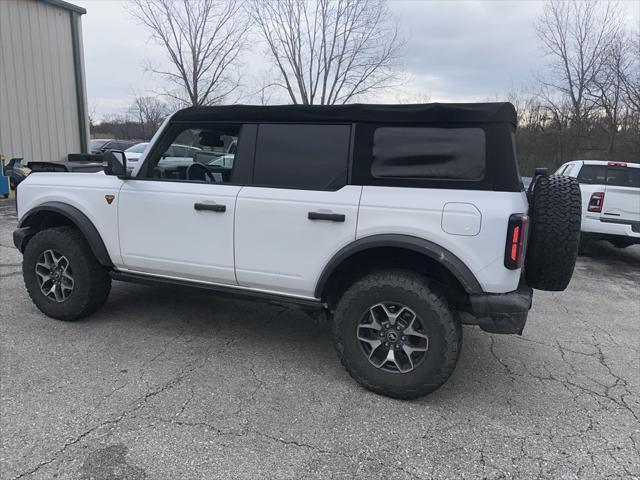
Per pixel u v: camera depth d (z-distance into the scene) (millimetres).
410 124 3062
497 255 2828
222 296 3689
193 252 3627
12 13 12086
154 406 2930
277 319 4504
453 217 2885
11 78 12180
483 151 2908
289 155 3355
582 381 3494
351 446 2627
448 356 2951
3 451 2461
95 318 4332
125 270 4020
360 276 3361
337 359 3699
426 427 2832
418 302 2969
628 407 3133
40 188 4203
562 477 2432
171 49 25109
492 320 2887
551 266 3113
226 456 2498
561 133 31391
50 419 2748
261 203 3348
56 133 13445
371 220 3059
